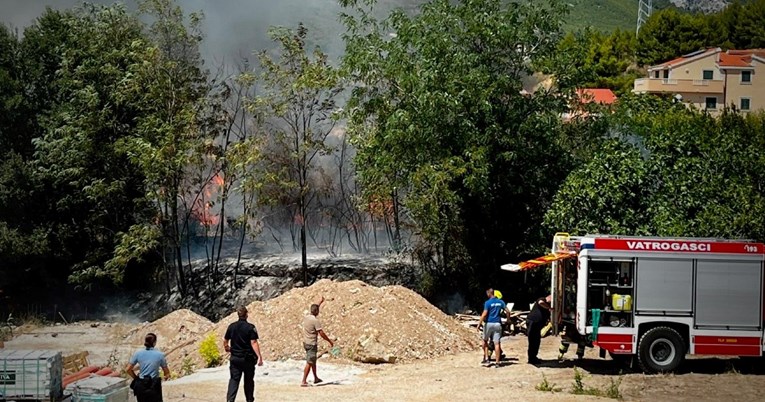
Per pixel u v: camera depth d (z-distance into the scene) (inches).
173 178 1448.1
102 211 1493.6
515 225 1270.9
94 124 1473.9
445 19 1283.2
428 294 1289.4
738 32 3779.5
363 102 1326.3
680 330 760.3
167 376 555.8
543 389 695.1
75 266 1459.2
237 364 610.9
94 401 530.9
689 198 1048.8
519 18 1295.5
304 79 1389.0
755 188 1071.0
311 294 964.6
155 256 1535.4
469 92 1213.1
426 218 1248.8
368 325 886.4
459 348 917.2
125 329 1250.0
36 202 1505.9
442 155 1226.0
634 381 725.3
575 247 785.6
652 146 1100.5
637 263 756.0
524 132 1238.3
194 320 1157.1
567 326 807.1
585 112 1307.8
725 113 1737.2
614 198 1066.1
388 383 740.0
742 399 654.5
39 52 1620.3
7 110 1565.0
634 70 3580.2
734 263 756.0
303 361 858.1
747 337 755.4
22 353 543.8
